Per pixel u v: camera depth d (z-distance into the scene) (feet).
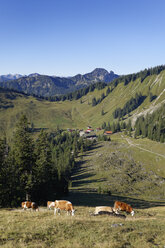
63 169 306.14
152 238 43.42
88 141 554.46
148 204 195.62
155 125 577.84
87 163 417.90
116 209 72.23
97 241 40.01
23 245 37.09
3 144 130.31
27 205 79.51
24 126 137.28
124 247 37.86
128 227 49.98
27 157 134.10
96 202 181.78
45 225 48.93
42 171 147.84
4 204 111.34
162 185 320.09
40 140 168.14
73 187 310.45
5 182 120.88
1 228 47.32
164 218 75.31
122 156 433.07
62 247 37.24
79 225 50.14
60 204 66.80
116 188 297.33
